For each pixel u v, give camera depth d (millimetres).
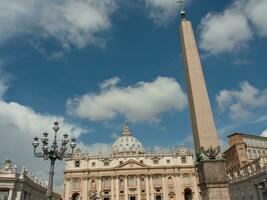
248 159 91625
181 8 37906
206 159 29500
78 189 122938
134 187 123812
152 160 127938
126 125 183625
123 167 125812
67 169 125188
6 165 79562
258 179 72312
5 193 77250
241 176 81562
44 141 31281
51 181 30359
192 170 125688
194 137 32000
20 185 79438
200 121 30938
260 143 97000
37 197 96312
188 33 35781
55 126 32594
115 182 124312
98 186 123438
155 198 122875
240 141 93750
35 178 96562
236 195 84875
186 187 123688
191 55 34344
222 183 28797
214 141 30266
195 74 33250
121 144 172250
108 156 128875
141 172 125250
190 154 128375
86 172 124812
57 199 133125
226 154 101000
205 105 31672
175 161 127500
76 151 128750
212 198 28281
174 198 122188
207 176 28984
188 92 34031
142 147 177375
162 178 125062
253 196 75188
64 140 32625
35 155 30969
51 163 31172
